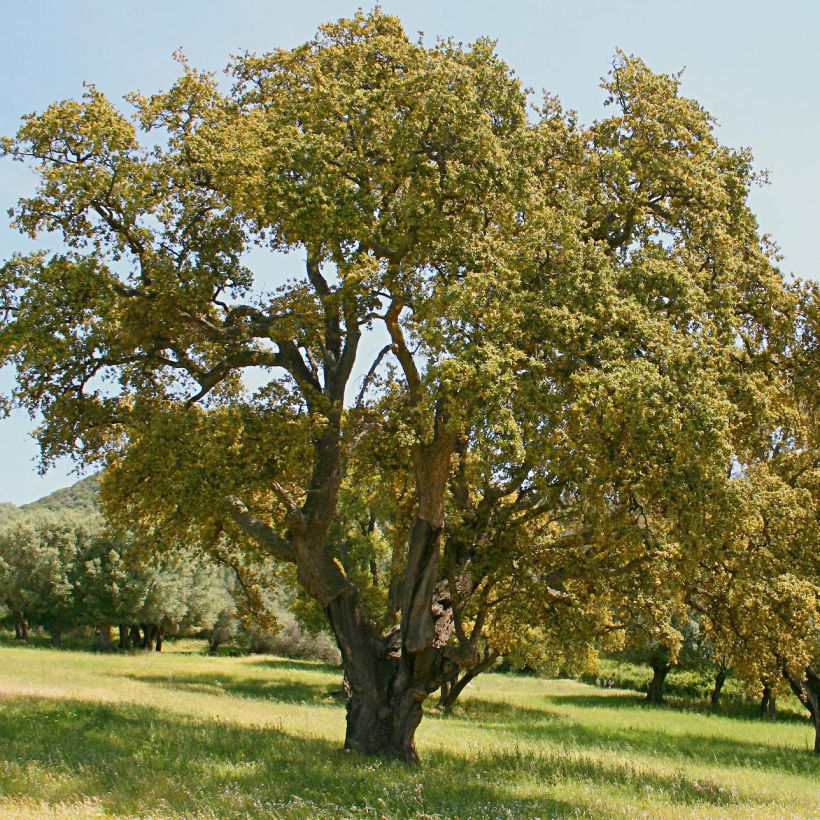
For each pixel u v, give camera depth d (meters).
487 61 15.19
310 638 70.25
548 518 18.98
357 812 10.20
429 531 16.05
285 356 17.06
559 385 13.55
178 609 69.19
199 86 16.89
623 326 13.55
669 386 12.55
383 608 35.97
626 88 16.44
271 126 15.50
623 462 13.72
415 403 16.14
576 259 13.80
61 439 16.36
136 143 16.33
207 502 14.30
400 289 14.73
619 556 15.66
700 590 18.78
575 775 15.43
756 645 18.97
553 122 17.02
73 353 15.24
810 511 19.73
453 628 18.62
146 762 12.73
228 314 17.27
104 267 15.68
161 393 17.91
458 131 14.50
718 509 13.65
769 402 15.30
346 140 15.45
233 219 16.16
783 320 16.38
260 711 27.00
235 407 15.39
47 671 36.94
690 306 14.02
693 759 23.30
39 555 64.94
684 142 16.12
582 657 26.80
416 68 15.09
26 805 8.91
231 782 11.49
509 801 11.69
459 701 42.06
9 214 15.98
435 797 11.72
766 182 16.88
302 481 17.27
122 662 49.00
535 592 16.22
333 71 16.55
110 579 65.38
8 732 15.30
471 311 12.96
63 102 16.03
